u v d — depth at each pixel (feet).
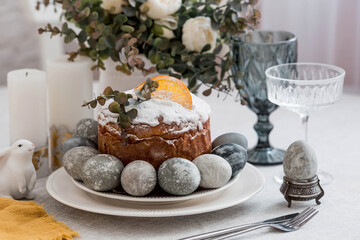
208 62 3.61
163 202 2.90
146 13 3.48
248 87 3.67
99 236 2.77
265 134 3.69
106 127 3.01
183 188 2.80
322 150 3.74
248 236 2.74
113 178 2.85
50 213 2.97
